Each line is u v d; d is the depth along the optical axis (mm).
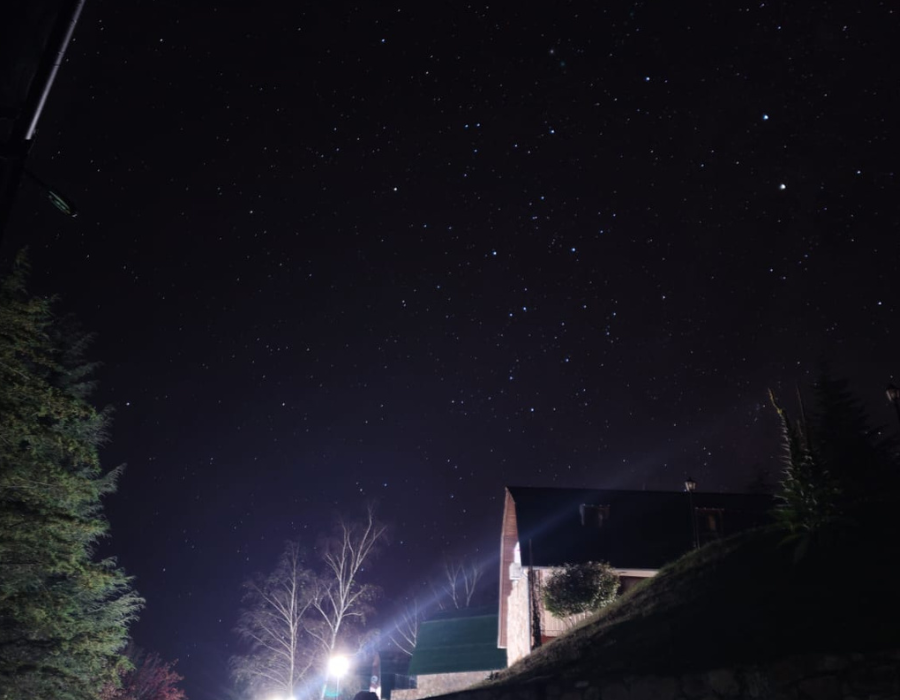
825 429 23250
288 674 37094
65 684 15609
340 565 38375
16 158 4488
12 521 14766
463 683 33594
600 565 24906
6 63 4309
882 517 13641
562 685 12703
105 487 23250
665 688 11266
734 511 29516
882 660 9367
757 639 11195
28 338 15680
